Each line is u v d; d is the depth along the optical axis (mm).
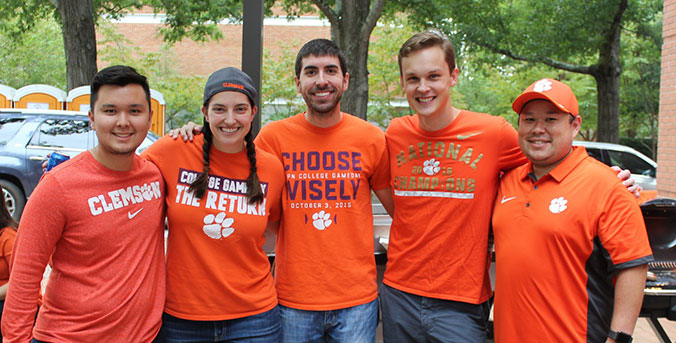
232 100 2219
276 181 2459
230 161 2344
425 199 2545
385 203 2805
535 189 2297
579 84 20109
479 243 2490
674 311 2799
